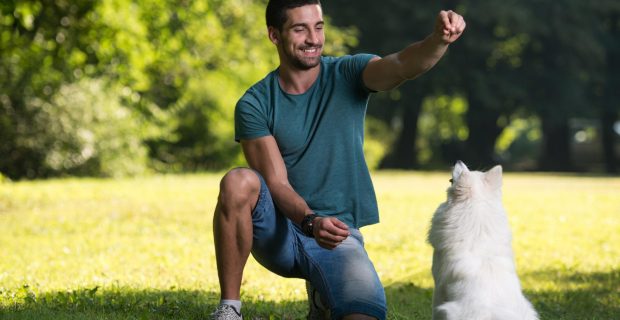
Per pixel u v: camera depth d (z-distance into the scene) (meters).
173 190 17.28
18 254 8.58
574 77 38.72
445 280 3.98
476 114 39.62
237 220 4.28
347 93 4.43
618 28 41.25
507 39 38.06
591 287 7.26
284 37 4.34
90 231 10.77
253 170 4.34
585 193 18.06
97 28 14.25
